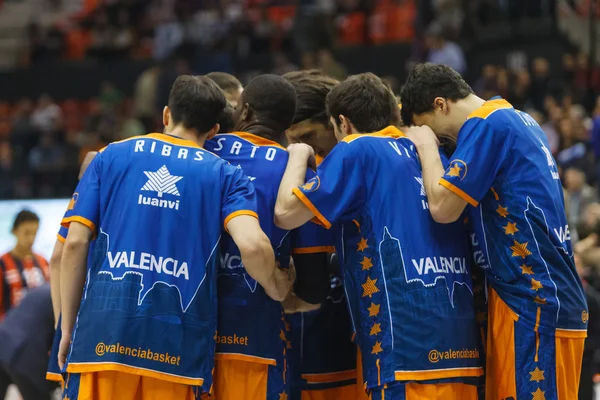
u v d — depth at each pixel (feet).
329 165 12.34
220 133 13.64
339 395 14.25
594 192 35.12
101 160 12.03
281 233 12.60
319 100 14.16
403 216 12.30
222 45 60.70
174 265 11.55
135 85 64.34
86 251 11.76
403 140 12.89
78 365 11.20
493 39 54.24
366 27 63.31
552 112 41.63
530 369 12.12
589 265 24.17
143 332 11.24
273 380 12.26
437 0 57.31
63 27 74.28
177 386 11.43
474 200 12.18
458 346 12.08
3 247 38.91
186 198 11.79
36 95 65.92
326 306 14.16
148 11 71.31
